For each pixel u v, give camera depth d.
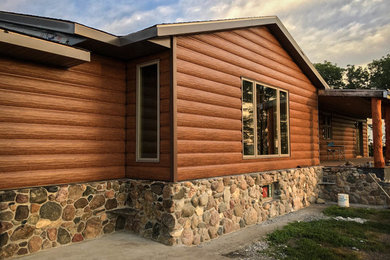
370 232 5.58
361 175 8.72
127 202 5.25
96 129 4.96
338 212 7.27
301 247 4.62
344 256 4.30
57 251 4.13
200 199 5.00
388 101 9.25
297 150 8.35
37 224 4.10
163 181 4.77
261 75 7.02
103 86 5.11
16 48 3.64
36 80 4.25
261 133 6.91
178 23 4.62
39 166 4.22
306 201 8.43
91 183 4.79
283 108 7.87
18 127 4.04
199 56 5.29
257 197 6.43
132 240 4.70
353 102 10.44
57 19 4.33
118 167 5.29
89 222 4.72
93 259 3.86
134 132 5.29
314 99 9.43
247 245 4.76
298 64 8.65
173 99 4.70
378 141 8.47
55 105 4.44
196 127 5.13
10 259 3.79
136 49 4.81
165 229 4.59
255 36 6.91
